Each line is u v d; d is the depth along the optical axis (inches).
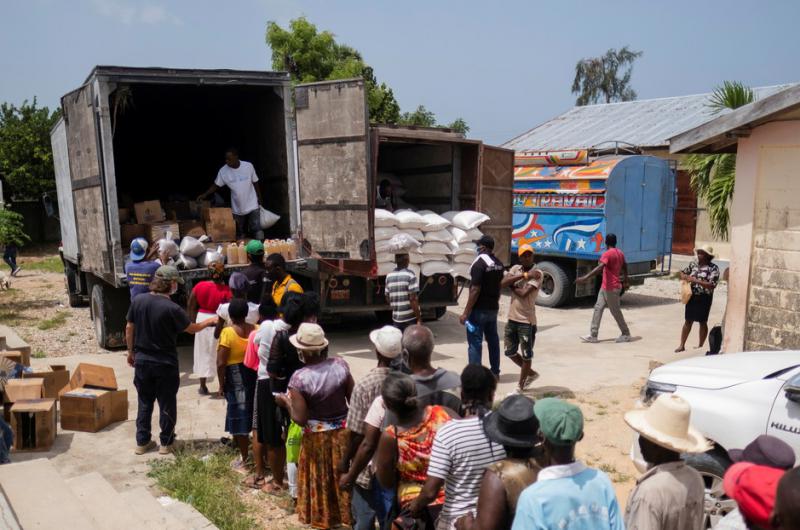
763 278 293.4
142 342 228.2
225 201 491.8
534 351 388.8
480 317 299.3
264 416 200.5
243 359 217.9
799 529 71.6
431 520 137.7
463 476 127.3
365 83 345.1
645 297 590.9
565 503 100.0
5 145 1058.7
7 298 586.9
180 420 267.0
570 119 970.1
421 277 392.2
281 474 205.2
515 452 114.3
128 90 353.7
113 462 226.8
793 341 284.8
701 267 371.9
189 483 205.6
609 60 1924.2
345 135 354.9
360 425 162.4
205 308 294.2
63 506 155.5
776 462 97.1
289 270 375.2
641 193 518.0
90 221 377.7
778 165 284.7
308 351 177.6
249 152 482.6
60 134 449.7
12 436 196.1
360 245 355.3
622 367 351.6
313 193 372.8
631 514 117.0
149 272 327.9
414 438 141.9
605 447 243.3
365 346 391.9
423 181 450.3
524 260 303.1
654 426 116.4
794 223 281.4
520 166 564.1
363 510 160.6
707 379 186.2
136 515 174.2
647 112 893.2
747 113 282.4
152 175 555.5
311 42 1050.7
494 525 110.0
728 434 173.5
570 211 517.7
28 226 1112.2
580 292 529.7
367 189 350.3
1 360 261.9
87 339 419.8
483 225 427.5
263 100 441.4
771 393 171.5
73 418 253.8
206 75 357.1
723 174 474.6
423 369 155.5
